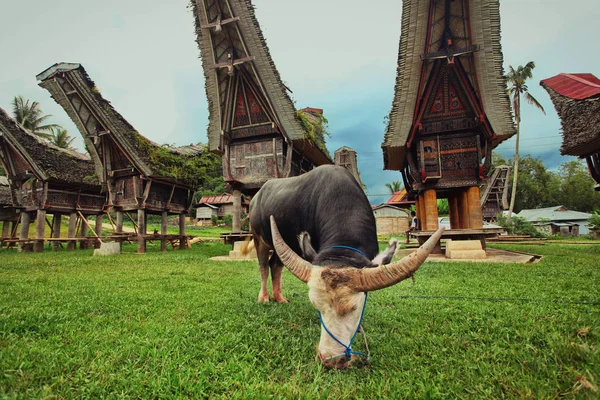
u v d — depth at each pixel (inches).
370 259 115.3
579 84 459.5
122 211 653.3
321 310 95.7
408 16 402.6
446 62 407.5
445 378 91.5
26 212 714.8
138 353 109.3
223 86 506.0
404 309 162.1
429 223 436.8
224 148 518.0
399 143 434.3
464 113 426.3
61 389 87.4
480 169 413.7
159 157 639.1
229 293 211.0
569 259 343.0
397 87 426.6
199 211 1732.3
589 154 463.8
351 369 99.0
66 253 586.9
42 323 141.1
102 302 181.3
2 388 85.7
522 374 91.2
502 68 395.5
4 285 238.5
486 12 382.9
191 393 86.4
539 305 159.5
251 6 462.6
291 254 104.0
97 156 643.5
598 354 97.8
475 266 307.3
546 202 2089.1
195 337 124.8
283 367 102.0
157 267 355.9
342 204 132.7
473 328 133.3
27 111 1433.3
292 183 172.7
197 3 473.4
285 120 490.3
